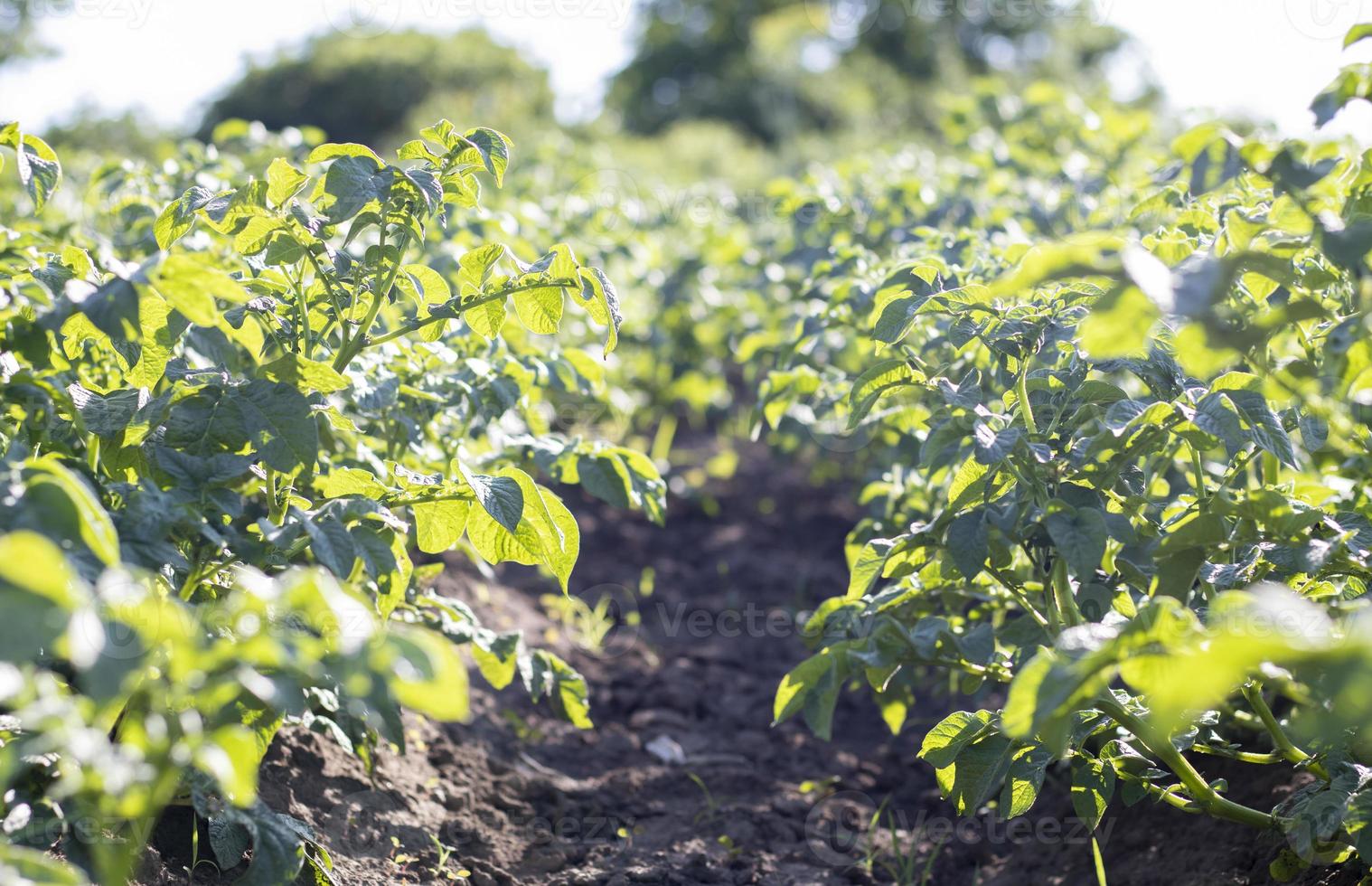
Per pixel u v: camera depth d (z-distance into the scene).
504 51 21.78
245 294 1.54
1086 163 4.58
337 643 1.22
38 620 1.06
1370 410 1.72
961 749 1.94
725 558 5.00
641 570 4.82
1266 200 2.12
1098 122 4.84
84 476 1.72
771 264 5.75
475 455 3.02
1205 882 2.23
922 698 3.66
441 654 1.17
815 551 5.10
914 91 22.78
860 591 2.02
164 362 1.82
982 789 1.93
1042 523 1.83
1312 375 1.66
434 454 2.68
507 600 4.16
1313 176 1.56
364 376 2.20
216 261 2.60
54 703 1.16
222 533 1.67
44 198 1.79
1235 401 1.74
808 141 16.83
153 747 1.20
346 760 2.61
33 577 1.06
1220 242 1.89
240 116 21.66
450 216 3.46
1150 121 4.72
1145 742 1.86
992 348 1.96
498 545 2.04
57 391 1.76
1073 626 1.85
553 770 3.10
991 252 2.95
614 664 3.90
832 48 26.17
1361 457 1.71
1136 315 1.33
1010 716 1.34
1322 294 1.91
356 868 2.27
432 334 2.09
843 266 3.43
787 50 24.78
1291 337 2.19
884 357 2.83
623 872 2.57
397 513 2.32
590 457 2.54
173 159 3.51
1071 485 1.86
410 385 2.53
